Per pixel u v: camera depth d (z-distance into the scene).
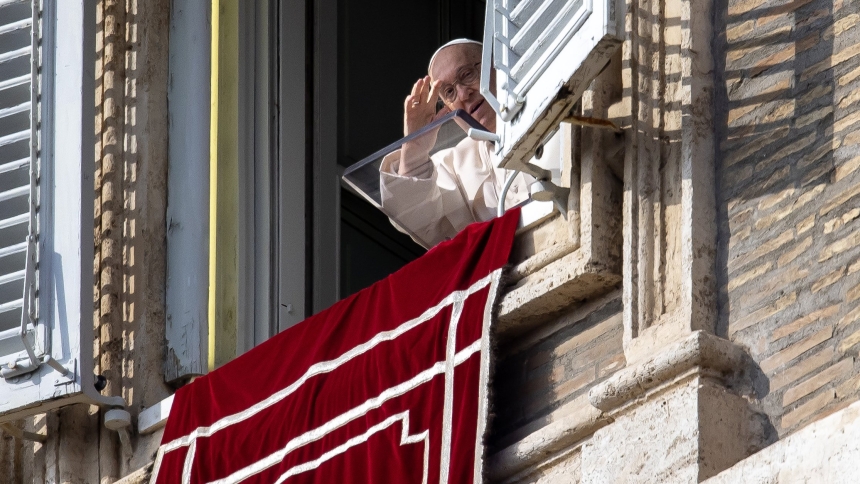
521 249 15.00
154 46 19.58
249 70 19.72
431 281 15.30
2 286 17.84
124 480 17.36
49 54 18.41
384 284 15.68
